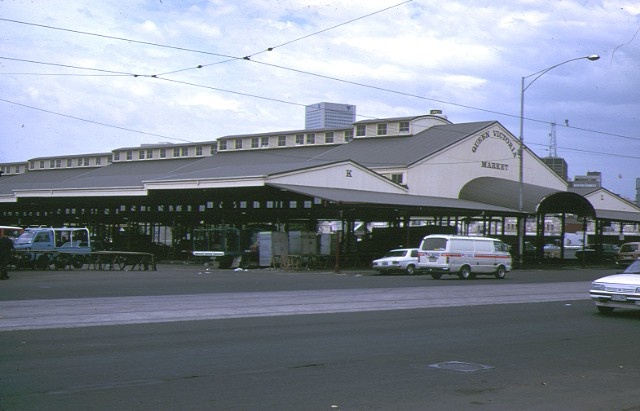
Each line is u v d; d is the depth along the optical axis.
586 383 9.30
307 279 32.50
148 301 18.97
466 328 14.70
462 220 62.53
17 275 31.53
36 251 37.41
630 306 17.14
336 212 50.50
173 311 16.73
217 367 9.70
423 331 14.04
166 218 64.81
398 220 58.19
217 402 7.67
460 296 23.02
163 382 8.64
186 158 84.25
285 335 13.01
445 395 8.34
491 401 8.10
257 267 47.69
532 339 13.29
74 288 23.41
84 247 39.62
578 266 59.72
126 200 63.22
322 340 12.46
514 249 55.78
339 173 50.50
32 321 14.45
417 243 51.88
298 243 47.22
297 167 48.84
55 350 10.88
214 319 15.45
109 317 15.32
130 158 89.62
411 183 57.78
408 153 61.03
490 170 65.62
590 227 127.62
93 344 11.54
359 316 16.59
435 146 61.41
